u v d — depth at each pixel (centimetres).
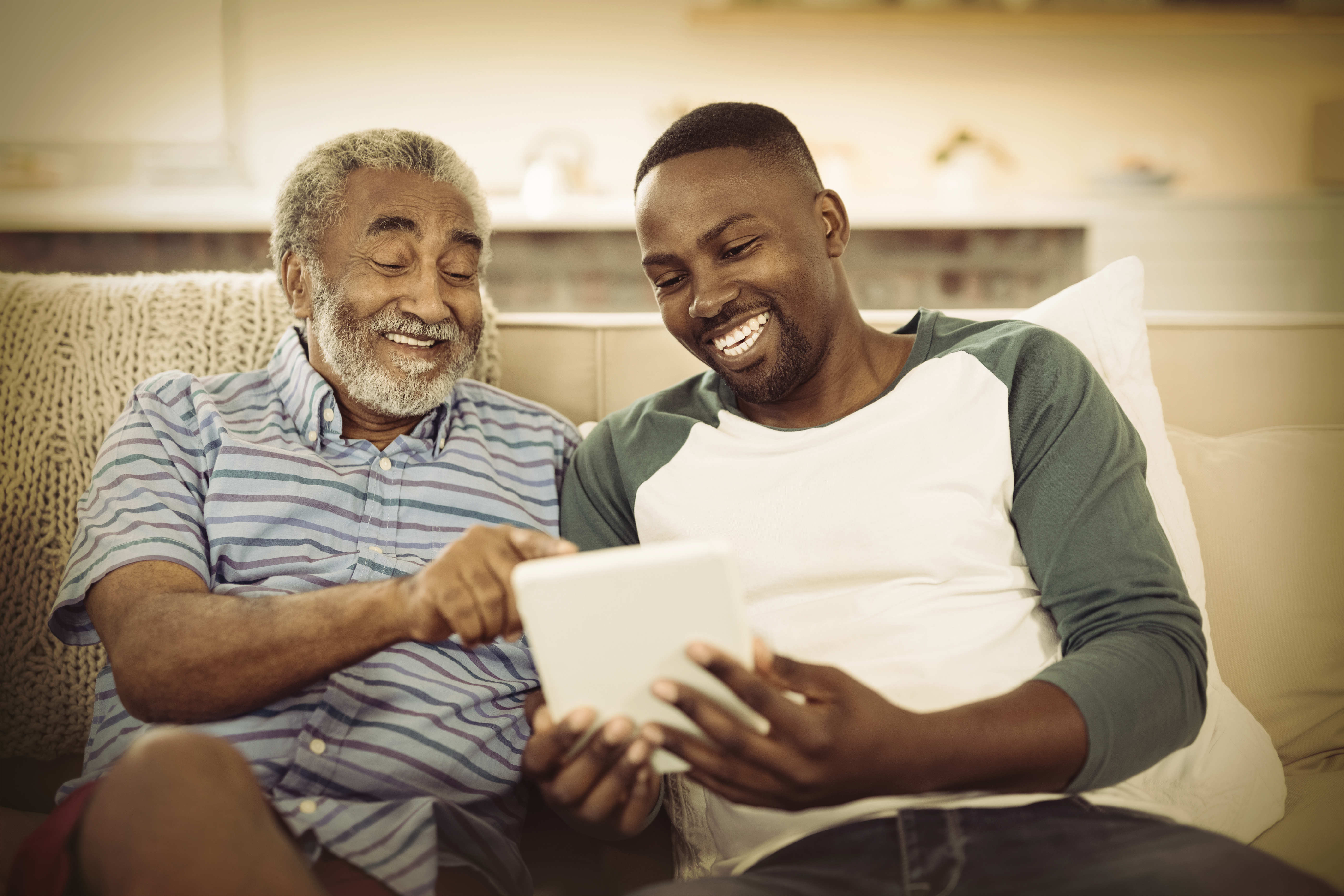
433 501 93
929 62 355
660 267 90
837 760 58
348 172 93
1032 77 357
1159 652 68
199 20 324
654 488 90
